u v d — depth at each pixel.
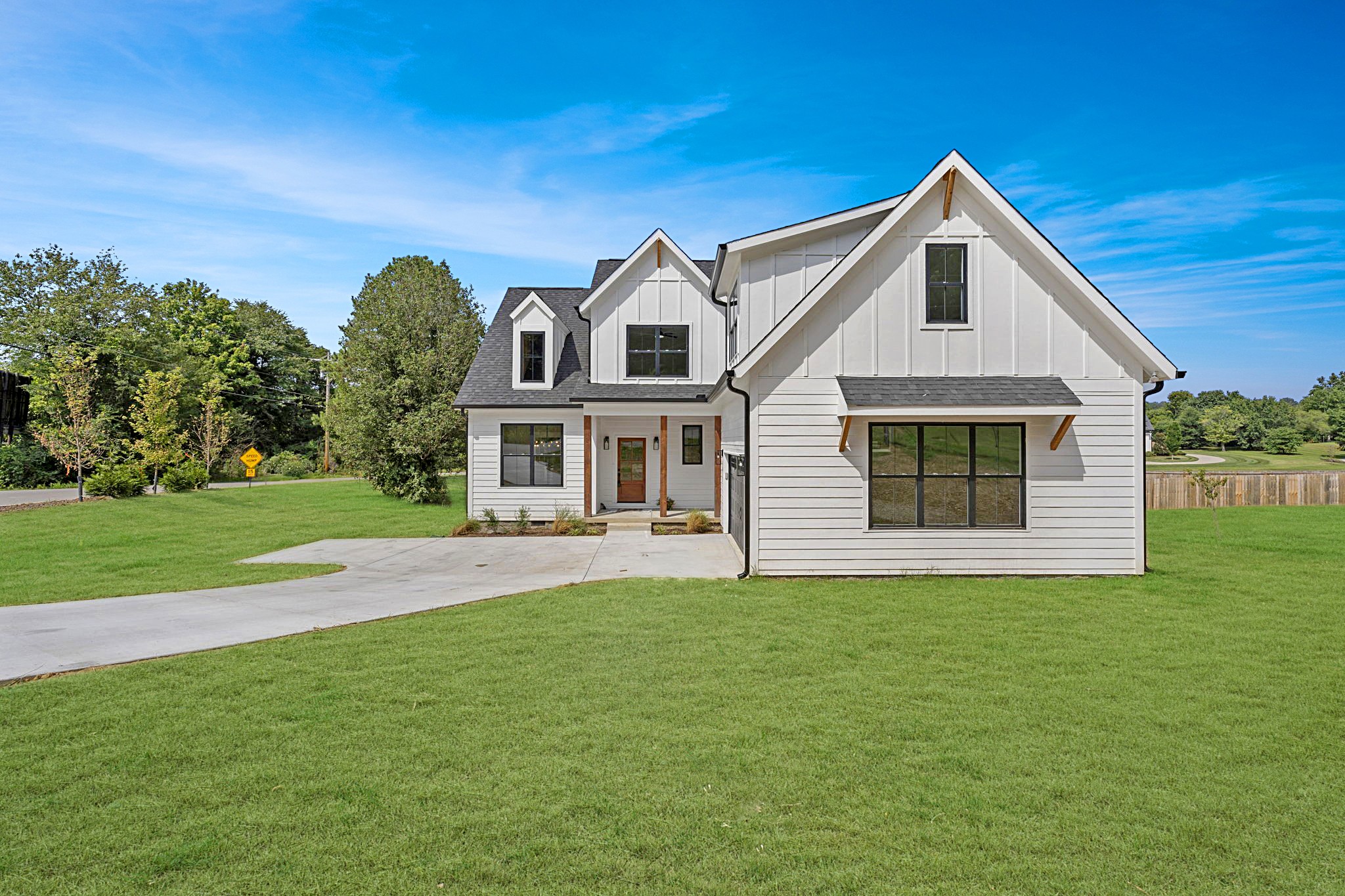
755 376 12.02
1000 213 11.78
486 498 19.97
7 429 37.06
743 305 13.53
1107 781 4.78
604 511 21.33
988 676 6.91
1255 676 6.92
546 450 20.03
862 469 12.00
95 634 8.51
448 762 5.02
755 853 3.93
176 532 18.52
